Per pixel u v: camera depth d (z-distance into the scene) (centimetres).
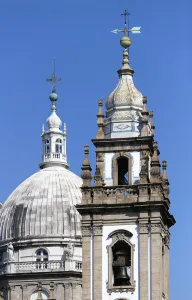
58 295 17350
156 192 13038
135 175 13288
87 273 13000
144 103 13550
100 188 13150
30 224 17838
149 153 13375
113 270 13012
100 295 12912
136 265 12925
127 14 14038
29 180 18425
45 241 17700
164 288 13250
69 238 17738
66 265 17438
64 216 17850
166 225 13400
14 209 18012
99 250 13025
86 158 13350
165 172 13675
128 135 13412
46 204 17950
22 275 17450
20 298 17425
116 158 13350
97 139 13388
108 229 13062
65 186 18200
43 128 19025
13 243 17800
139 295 12850
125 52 13950
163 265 13262
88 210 13100
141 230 12975
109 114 13588
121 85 13725
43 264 17488
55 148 18850
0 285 17612
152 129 13650
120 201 13075
